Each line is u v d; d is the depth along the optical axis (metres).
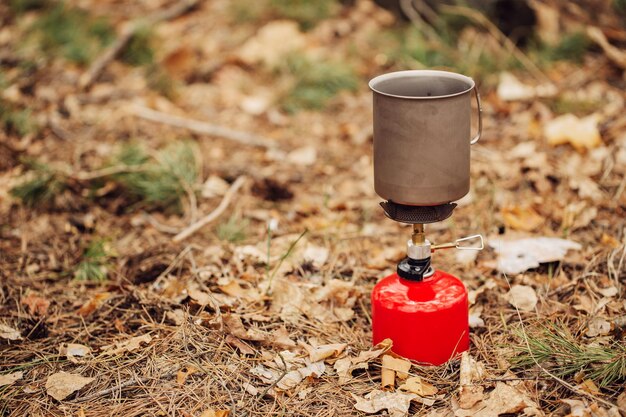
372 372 1.10
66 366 1.11
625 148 1.51
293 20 2.03
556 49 1.83
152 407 1.04
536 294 1.21
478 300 1.22
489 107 1.72
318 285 1.24
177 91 1.80
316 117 1.74
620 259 1.24
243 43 1.97
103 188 1.47
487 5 1.89
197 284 1.24
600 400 1.00
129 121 1.69
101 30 2.01
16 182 1.50
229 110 1.76
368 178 1.54
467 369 1.06
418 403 1.05
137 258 1.32
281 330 1.15
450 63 1.84
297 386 1.07
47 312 1.22
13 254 1.35
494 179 1.49
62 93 1.78
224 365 1.09
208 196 1.49
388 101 0.99
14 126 1.65
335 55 1.91
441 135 0.99
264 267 1.29
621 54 1.78
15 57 1.90
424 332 1.07
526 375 1.06
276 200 1.50
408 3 1.96
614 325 1.12
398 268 1.10
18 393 1.07
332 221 1.42
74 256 1.35
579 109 1.66
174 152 1.54
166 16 2.08
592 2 1.95
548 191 1.45
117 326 1.17
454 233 1.37
